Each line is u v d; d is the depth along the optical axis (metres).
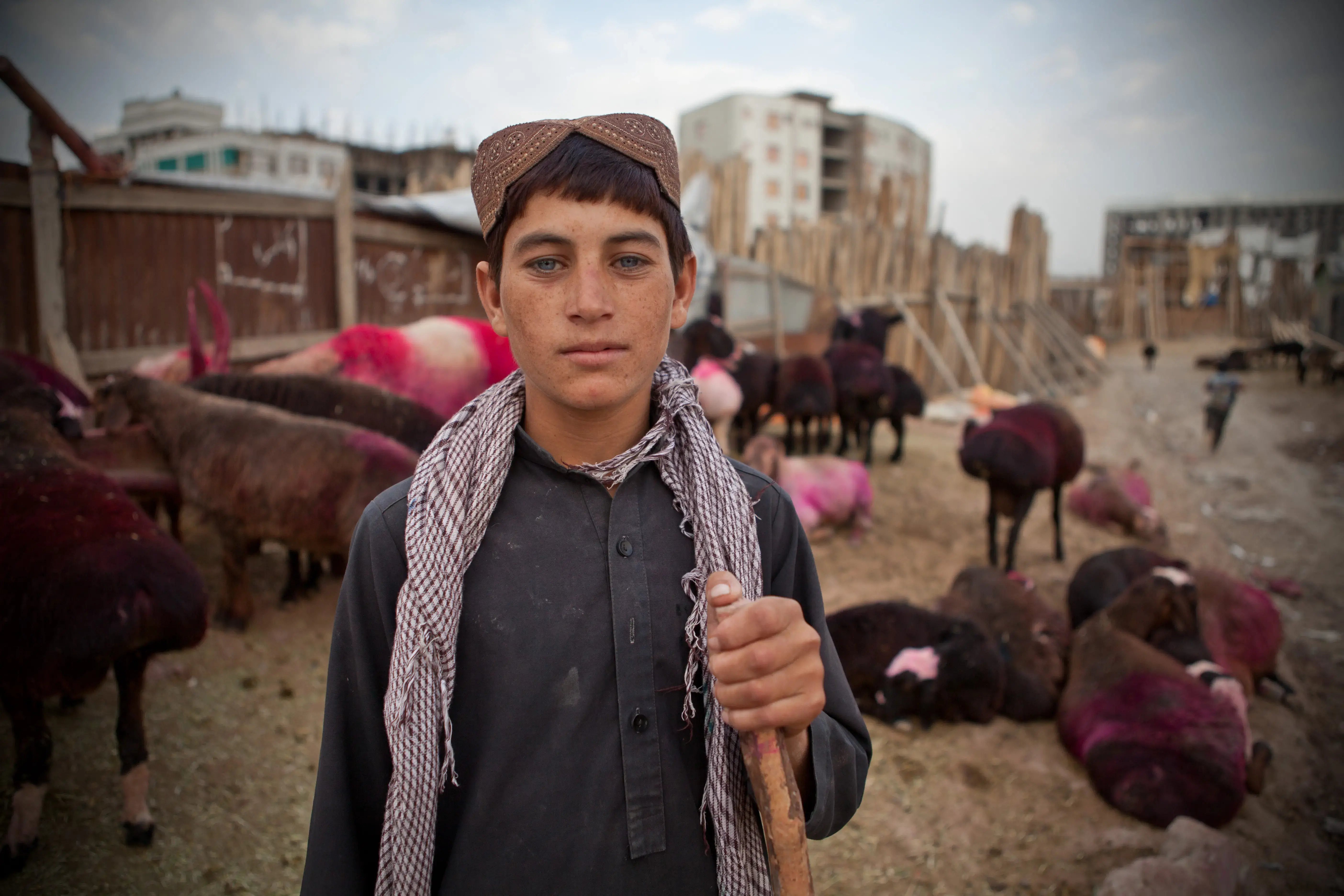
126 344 5.93
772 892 1.02
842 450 9.70
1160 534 7.29
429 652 1.00
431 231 7.90
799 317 13.60
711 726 1.05
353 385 5.12
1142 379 22.91
